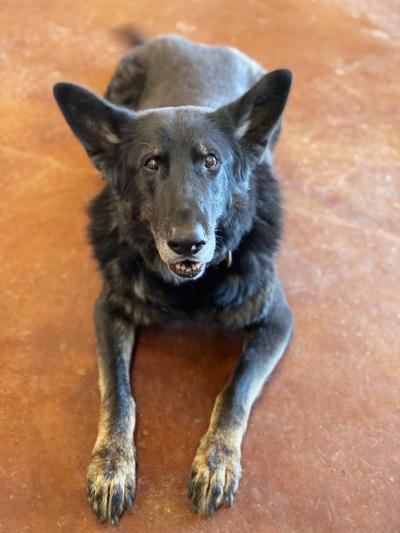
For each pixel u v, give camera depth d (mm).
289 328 724
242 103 646
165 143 614
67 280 829
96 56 1296
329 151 1092
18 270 836
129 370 711
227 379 725
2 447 640
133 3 1507
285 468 637
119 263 698
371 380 732
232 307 696
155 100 885
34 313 784
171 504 601
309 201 983
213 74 906
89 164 1021
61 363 729
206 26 1440
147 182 624
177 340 765
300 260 881
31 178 985
